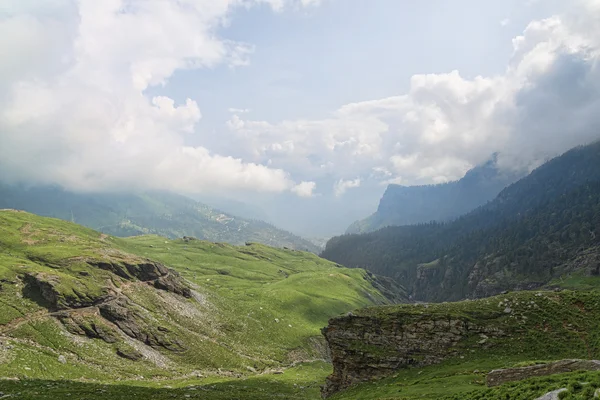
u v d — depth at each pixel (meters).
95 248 160.00
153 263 162.50
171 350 123.31
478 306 77.62
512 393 34.59
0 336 92.69
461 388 50.84
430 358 69.00
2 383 67.00
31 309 106.94
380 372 70.56
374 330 76.69
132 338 117.75
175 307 150.12
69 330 106.56
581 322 67.19
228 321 166.00
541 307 73.00
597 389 27.05
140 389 75.06
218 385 99.19
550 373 41.31
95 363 98.81
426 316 75.94
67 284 119.62
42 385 69.56
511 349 65.56
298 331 188.88
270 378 121.19
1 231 158.25
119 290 135.62
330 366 161.88
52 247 150.38
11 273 115.25
